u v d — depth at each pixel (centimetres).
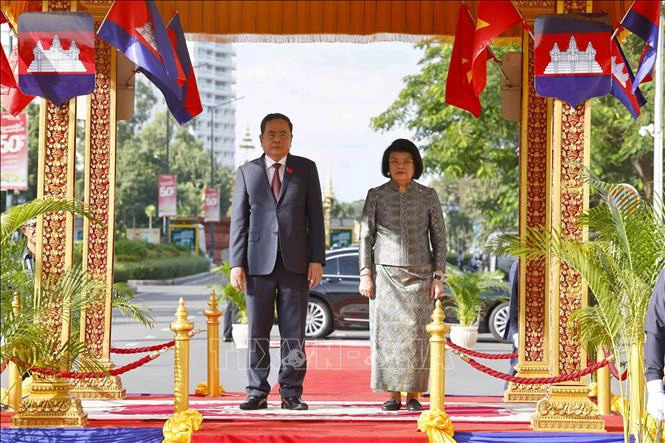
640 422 748
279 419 795
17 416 784
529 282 1026
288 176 854
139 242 5262
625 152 2739
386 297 852
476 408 923
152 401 946
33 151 5169
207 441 739
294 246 848
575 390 793
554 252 775
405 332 848
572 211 815
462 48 984
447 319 1820
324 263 857
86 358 824
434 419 744
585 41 790
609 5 1030
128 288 1145
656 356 618
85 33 792
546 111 1027
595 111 2764
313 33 1088
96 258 963
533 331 1021
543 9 977
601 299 761
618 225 750
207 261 6931
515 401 993
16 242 868
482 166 2847
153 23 743
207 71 18762
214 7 1087
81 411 793
